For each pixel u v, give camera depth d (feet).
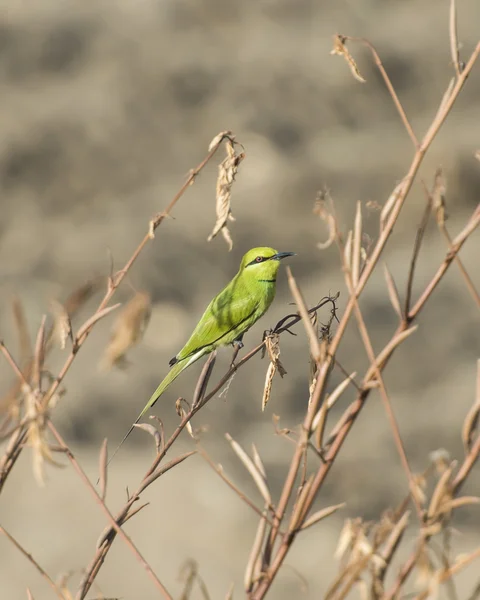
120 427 51.39
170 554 37.35
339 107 91.81
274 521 9.27
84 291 10.44
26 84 95.55
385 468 47.73
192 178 10.93
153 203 80.79
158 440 11.00
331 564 39.65
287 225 75.25
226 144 11.05
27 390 9.44
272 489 45.29
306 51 96.84
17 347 52.06
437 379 54.85
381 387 8.88
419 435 49.42
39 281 69.82
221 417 52.54
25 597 34.22
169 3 100.58
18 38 98.78
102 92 90.94
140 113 91.09
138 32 99.50
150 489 42.06
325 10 103.14
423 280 60.75
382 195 77.82
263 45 95.04
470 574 36.19
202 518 40.01
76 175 85.30
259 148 85.87
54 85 95.09
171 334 64.90
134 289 9.81
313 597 37.35
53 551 36.73
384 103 93.66
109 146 87.15
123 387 53.42
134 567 36.37
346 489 46.98
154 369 56.65
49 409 9.59
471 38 98.43
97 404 52.01
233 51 97.50
